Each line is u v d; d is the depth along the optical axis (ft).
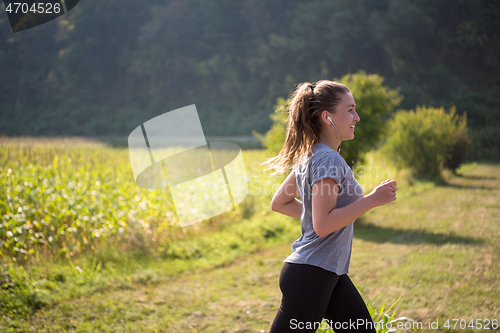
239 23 186.09
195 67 182.39
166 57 182.29
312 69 170.19
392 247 18.34
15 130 164.76
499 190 32.09
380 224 23.62
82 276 15.15
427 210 26.23
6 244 16.38
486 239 18.30
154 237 20.02
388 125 27.50
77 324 11.43
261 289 14.28
